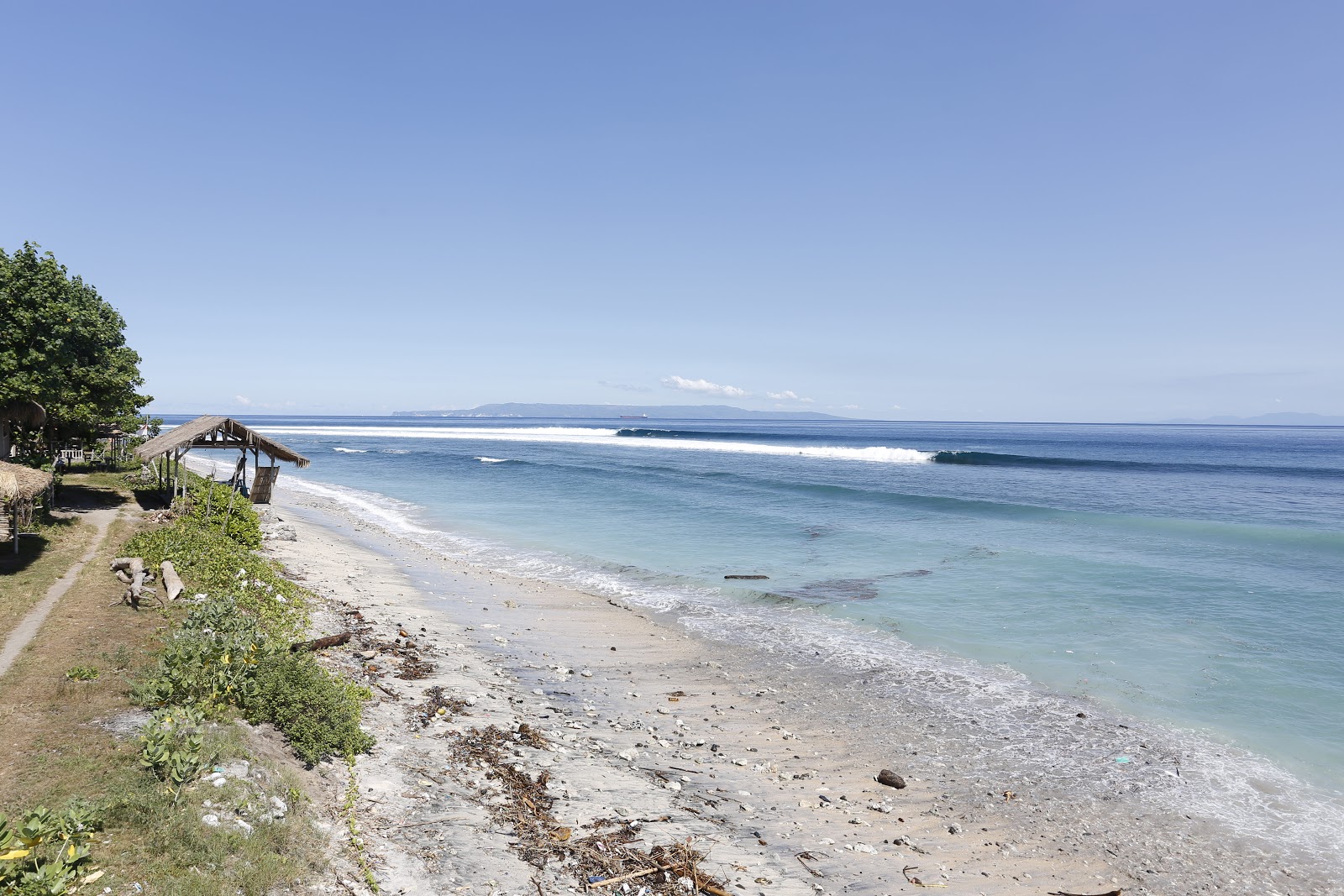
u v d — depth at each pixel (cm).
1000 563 2647
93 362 2880
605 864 823
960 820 1027
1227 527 3309
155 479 3297
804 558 2761
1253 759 1211
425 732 1136
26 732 859
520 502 4341
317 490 4944
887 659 1683
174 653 1045
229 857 679
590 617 2000
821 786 1106
